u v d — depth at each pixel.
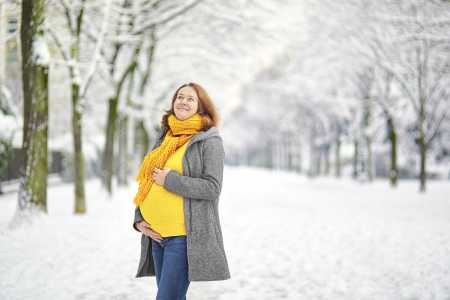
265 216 9.59
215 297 3.67
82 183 9.41
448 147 29.34
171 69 17.41
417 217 9.40
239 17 11.97
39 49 7.27
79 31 9.95
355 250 5.79
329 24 17.66
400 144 30.67
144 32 11.30
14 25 10.77
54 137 24.12
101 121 22.36
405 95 19.64
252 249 5.88
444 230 7.48
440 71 16.44
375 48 16.66
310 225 8.22
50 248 5.53
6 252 5.20
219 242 2.29
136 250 5.59
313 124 31.80
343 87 23.05
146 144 22.78
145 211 2.32
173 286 2.19
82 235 6.58
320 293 3.82
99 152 28.61
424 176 17.09
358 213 10.23
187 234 2.20
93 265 4.68
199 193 2.17
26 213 7.07
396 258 5.25
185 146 2.31
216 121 2.45
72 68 9.59
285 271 4.64
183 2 11.09
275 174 44.66
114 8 10.12
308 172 36.69
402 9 15.87
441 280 4.21
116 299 3.52
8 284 3.84
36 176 7.22
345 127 29.86
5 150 13.99
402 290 3.88
